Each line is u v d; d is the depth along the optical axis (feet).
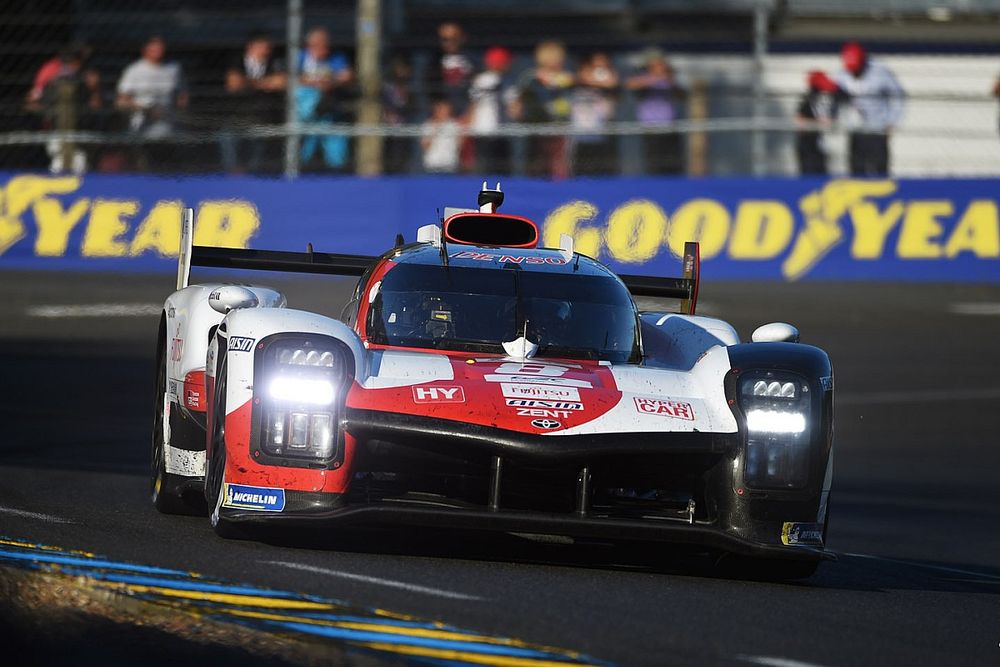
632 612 53.78
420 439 60.34
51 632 46.29
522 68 224.74
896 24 232.12
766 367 64.13
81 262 189.06
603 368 68.49
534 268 77.05
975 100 199.00
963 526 88.74
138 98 197.98
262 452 60.80
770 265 185.78
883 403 133.39
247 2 222.28
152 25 220.02
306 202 184.44
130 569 55.47
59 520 67.77
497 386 63.72
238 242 185.57
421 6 229.45
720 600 58.29
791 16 231.71
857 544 81.00
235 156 198.18
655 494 65.51
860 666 48.21
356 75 198.70
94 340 149.59
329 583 54.65
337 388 61.41
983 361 152.15
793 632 52.85
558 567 63.16
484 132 185.68
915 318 169.58
